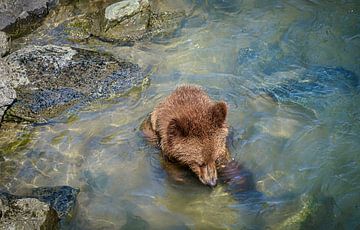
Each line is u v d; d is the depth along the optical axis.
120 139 3.73
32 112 3.90
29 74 4.09
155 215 3.32
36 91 4.00
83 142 3.72
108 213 3.34
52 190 3.39
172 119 3.34
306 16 4.55
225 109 3.36
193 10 4.68
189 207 3.35
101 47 4.39
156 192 3.43
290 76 4.06
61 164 3.60
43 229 3.17
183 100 3.56
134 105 3.94
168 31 4.50
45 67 4.13
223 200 3.37
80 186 3.47
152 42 4.41
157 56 4.29
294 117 3.78
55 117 3.88
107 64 4.18
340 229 3.19
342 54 4.21
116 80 4.09
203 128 3.36
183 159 3.40
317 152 3.57
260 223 3.24
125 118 3.86
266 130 3.71
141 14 4.52
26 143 3.73
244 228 3.23
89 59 4.20
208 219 3.29
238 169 3.49
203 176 3.37
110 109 3.93
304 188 3.39
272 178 3.45
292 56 4.21
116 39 4.44
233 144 3.62
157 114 3.62
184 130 3.33
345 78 4.01
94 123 3.84
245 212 3.30
